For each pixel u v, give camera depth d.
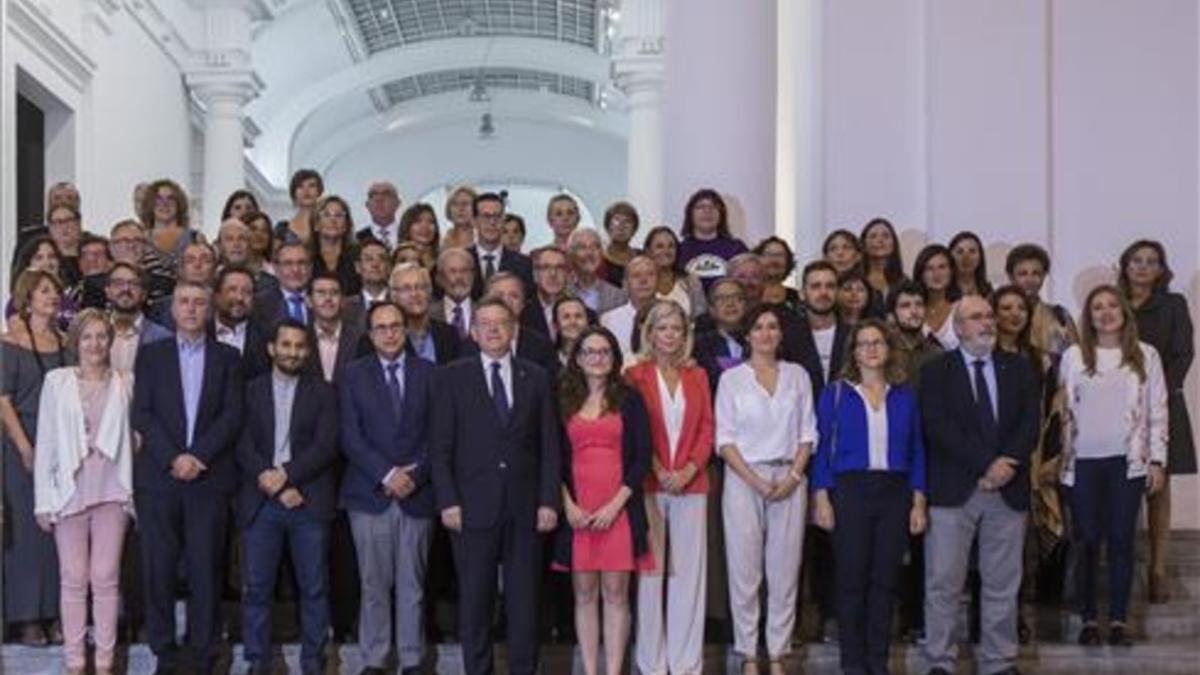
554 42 22.81
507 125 27.42
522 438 5.76
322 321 6.17
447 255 6.55
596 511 5.74
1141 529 7.93
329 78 22.36
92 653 6.10
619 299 6.94
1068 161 8.42
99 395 5.86
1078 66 8.41
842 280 6.48
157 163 14.41
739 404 5.95
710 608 6.17
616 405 5.81
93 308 6.32
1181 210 8.35
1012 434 5.94
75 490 5.74
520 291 6.20
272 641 6.21
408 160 27.41
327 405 5.88
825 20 8.85
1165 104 8.38
